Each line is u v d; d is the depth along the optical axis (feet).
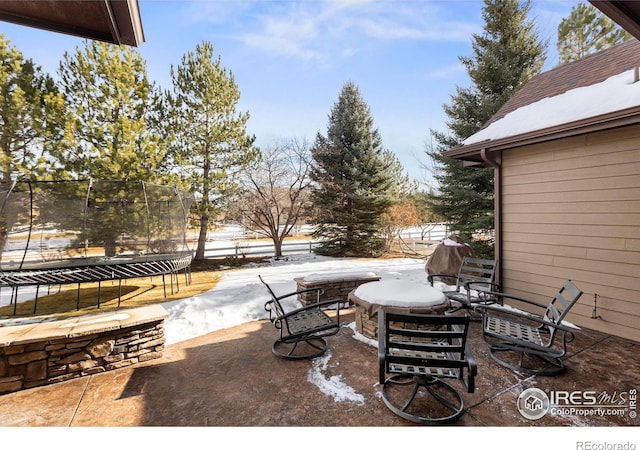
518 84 29.86
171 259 22.08
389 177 42.04
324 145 42.65
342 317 16.26
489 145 16.33
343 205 42.42
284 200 43.32
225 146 37.37
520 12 30.48
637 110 10.86
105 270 19.08
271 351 12.02
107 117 30.48
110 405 8.67
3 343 9.16
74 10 6.90
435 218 46.52
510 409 8.25
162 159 32.40
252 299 18.07
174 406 8.57
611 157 13.04
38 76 29.04
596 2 6.75
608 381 9.58
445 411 8.16
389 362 7.88
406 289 12.56
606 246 13.29
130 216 24.79
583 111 13.29
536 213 15.84
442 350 7.68
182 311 16.02
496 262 16.22
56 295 21.53
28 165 27.22
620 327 12.89
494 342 12.26
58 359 9.90
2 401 8.93
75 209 22.25
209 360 11.35
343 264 34.37
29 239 20.84
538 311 15.74
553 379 9.71
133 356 11.05
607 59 17.60
